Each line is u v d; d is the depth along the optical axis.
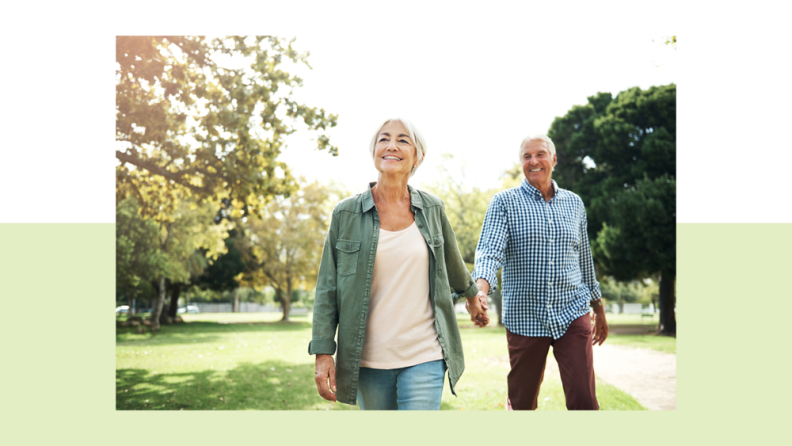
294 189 8.73
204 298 39.44
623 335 16.39
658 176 15.84
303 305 42.56
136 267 17.02
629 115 16.36
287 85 8.12
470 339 14.21
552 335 2.87
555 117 18.36
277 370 8.45
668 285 16.58
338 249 2.39
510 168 20.84
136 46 6.94
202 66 7.66
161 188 9.22
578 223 3.02
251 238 25.69
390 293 2.36
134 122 7.64
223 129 8.00
